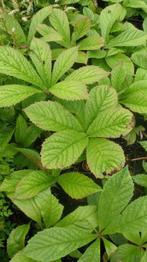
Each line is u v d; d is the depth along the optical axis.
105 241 0.86
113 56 1.25
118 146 0.92
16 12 1.29
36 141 1.14
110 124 0.94
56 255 0.80
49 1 1.41
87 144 0.93
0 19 1.22
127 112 0.94
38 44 1.06
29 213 0.89
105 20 1.29
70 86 0.97
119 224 0.85
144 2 1.45
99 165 0.89
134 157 1.20
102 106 0.97
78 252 0.88
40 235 0.81
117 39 1.28
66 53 1.04
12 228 0.95
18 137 1.04
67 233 0.83
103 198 0.86
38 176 0.94
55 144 0.91
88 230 0.85
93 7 1.42
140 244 0.88
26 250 0.79
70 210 1.07
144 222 0.83
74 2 1.38
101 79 1.10
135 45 1.25
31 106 0.93
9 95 0.96
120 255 0.87
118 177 0.86
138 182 1.01
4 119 1.07
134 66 1.29
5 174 0.96
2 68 0.99
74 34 1.23
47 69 1.02
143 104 1.07
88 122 0.96
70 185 0.94
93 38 1.24
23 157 1.03
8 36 1.22
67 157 0.90
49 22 1.31
